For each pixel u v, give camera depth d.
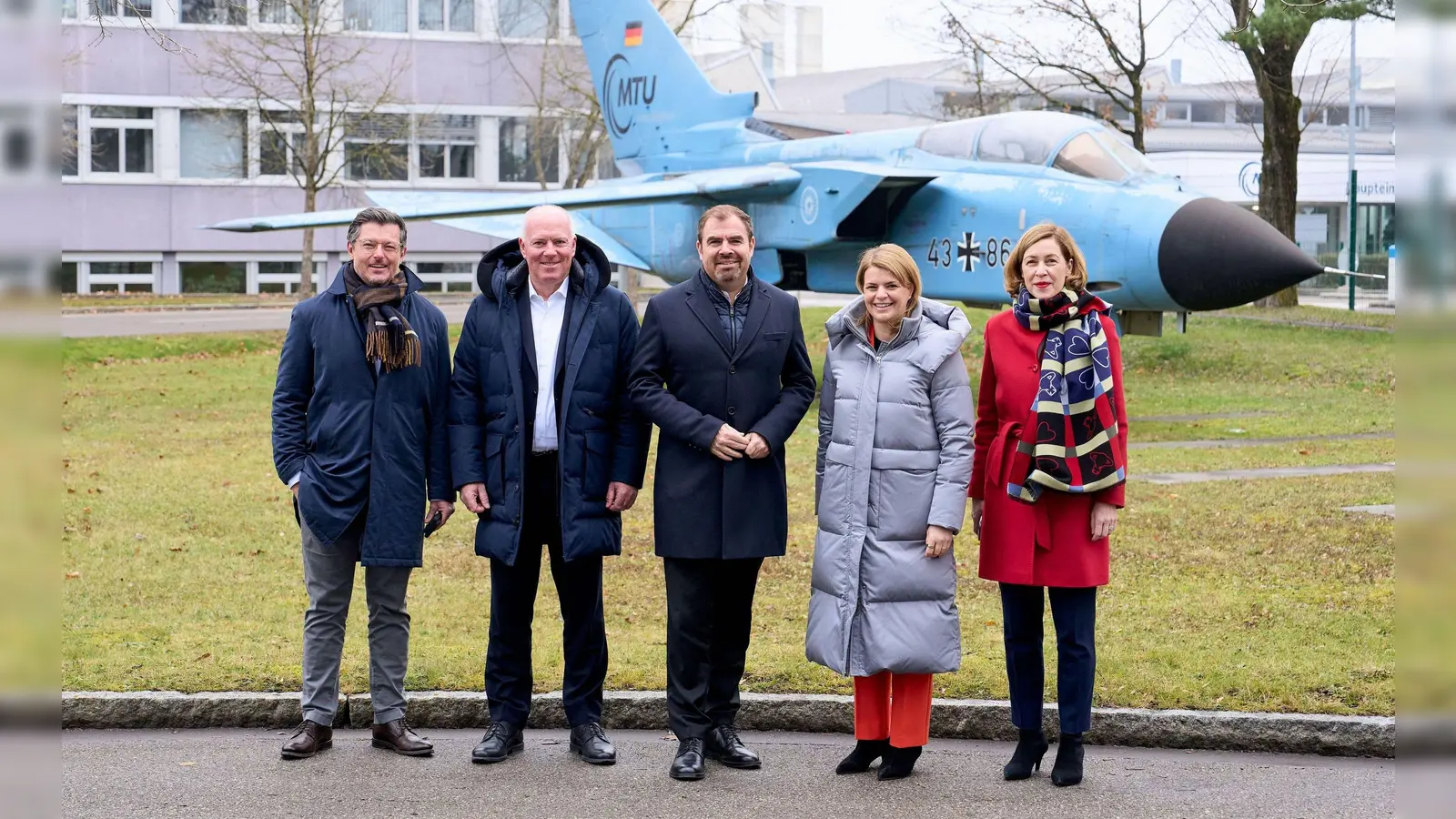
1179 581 8.37
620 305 5.93
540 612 7.81
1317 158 49.84
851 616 5.46
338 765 5.59
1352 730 5.66
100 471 12.88
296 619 7.56
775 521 5.75
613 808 5.09
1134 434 15.84
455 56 44.56
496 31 44.50
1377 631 7.06
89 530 10.08
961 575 8.75
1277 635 7.01
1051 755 5.78
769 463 5.73
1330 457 13.74
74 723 6.04
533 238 5.75
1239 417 17.14
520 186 45.91
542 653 6.97
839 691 6.28
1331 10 20.45
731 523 5.61
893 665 5.36
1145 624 7.29
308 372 5.93
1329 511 10.57
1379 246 50.66
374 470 5.73
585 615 5.79
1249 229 14.76
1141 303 15.48
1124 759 5.68
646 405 5.64
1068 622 5.41
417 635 7.23
